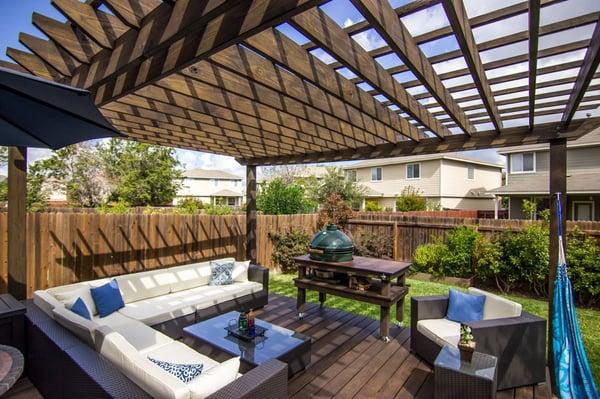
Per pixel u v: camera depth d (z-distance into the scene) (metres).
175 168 19.72
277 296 6.15
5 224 4.42
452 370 2.60
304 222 9.70
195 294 4.79
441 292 6.72
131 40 1.89
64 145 2.65
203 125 4.44
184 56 1.93
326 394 3.03
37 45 2.29
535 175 13.70
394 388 3.14
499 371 3.11
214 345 3.20
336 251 4.81
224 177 31.88
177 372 2.25
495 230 7.79
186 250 6.84
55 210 9.09
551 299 3.48
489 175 22.03
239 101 3.47
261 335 3.42
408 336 4.35
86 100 1.86
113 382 1.99
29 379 3.09
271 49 2.06
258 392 1.99
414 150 4.80
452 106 3.17
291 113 3.48
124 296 4.32
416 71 2.21
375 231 9.66
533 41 1.85
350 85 2.92
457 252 7.60
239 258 7.94
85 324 2.56
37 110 2.00
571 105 2.94
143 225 6.09
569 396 2.88
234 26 1.67
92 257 5.38
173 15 1.65
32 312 3.21
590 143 12.02
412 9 1.78
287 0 1.45
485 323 3.12
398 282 4.80
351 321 4.85
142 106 3.39
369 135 4.91
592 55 1.98
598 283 5.92
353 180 16.92
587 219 12.45
